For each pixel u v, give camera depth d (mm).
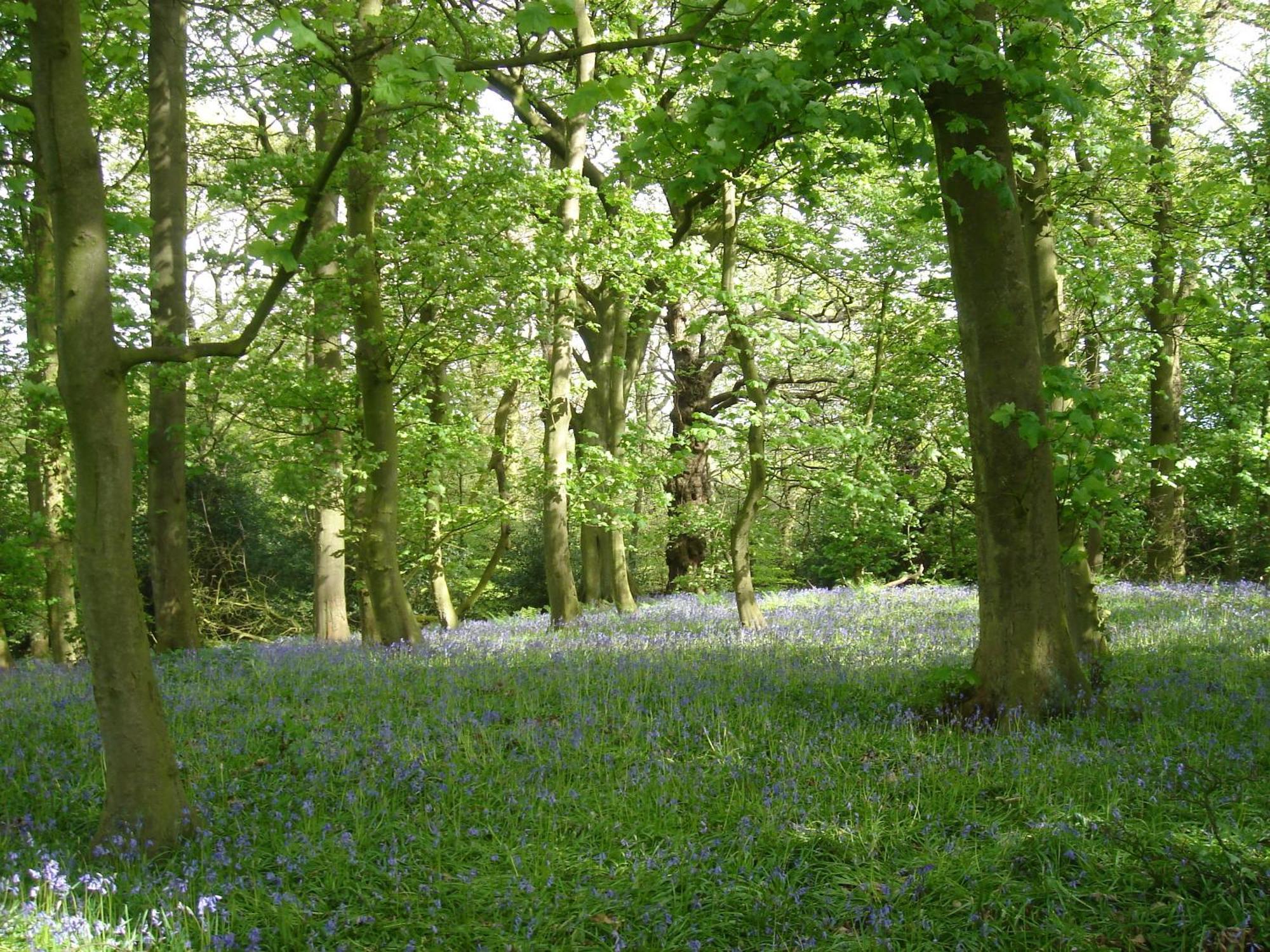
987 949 4043
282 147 19438
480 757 6574
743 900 4434
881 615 15320
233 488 25188
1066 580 9438
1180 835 4793
